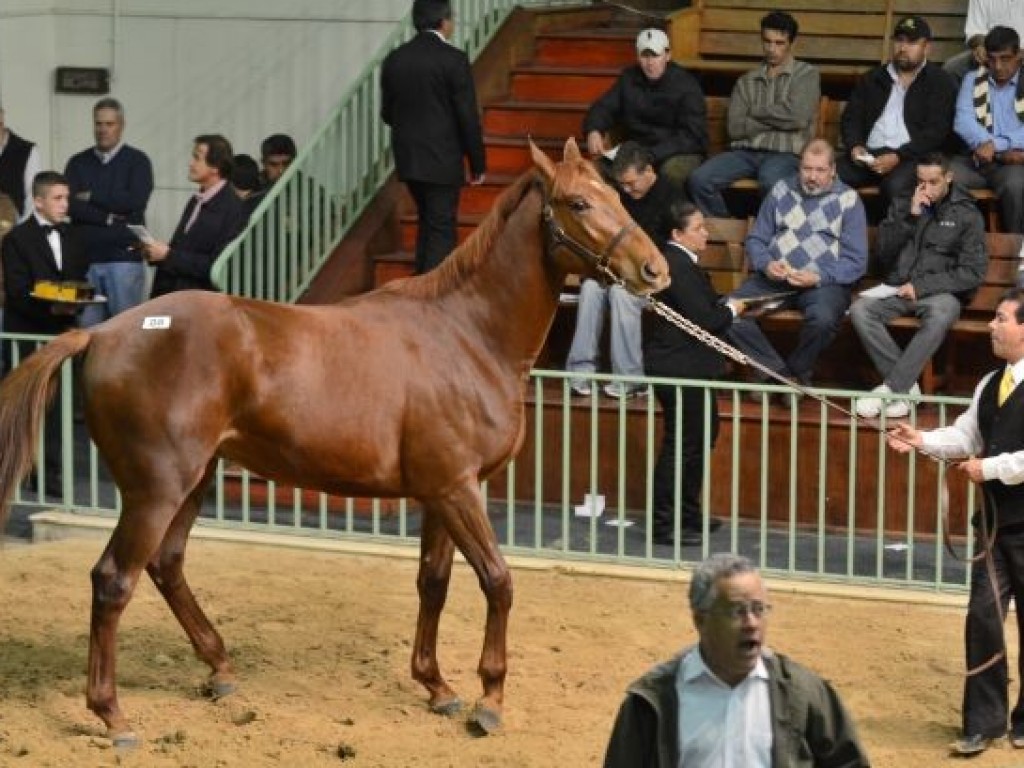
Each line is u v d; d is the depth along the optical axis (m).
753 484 13.03
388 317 9.18
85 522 12.48
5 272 13.68
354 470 9.02
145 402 8.72
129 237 15.32
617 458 13.17
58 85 17.38
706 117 14.77
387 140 15.22
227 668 9.55
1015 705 9.58
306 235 14.31
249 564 11.84
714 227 14.34
